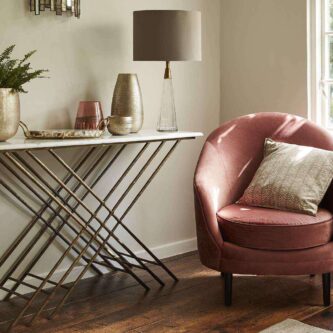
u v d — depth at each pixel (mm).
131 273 4906
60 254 4992
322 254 4527
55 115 4895
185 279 5086
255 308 4586
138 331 4301
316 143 4910
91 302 4695
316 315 4473
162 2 5387
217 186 4793
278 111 5523
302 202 4617
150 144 5387
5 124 4316
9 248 4711
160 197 5508
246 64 5660
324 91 5398
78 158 5000
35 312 4559
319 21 5363
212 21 5730
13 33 4684
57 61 4879
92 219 5102
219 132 4984
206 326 4355
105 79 5105
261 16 5559
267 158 4898
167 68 5012
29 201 4816
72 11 4848
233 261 4535
